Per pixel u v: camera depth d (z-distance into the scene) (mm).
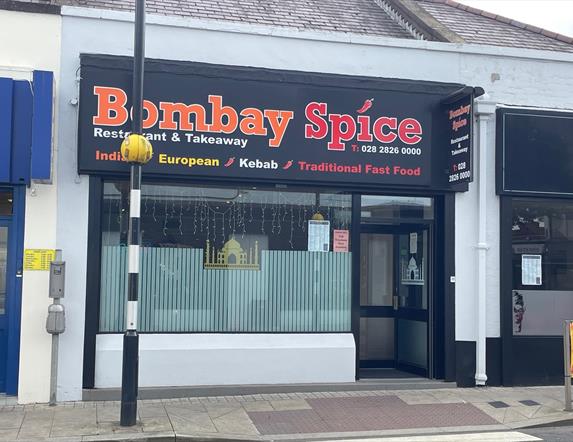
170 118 9750
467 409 9227
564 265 11273
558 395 10102
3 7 9344
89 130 9484
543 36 13562
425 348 11016
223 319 10219
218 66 9938
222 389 9742
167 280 10047
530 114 11039
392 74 10648
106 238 9844
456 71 10891
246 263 10344
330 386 10141
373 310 11758
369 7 14078
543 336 11008
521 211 11172
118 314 9805
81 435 7613
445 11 14430
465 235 10805
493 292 10844
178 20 9883
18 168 9133
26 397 9172
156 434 7660
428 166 10617
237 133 9977
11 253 9391
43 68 9445
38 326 9266
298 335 10281
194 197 10219
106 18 9641
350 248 10680
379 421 8586
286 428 8195
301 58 10328
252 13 12375
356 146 10383
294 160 10164
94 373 9445
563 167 11148
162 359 9648
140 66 8102
